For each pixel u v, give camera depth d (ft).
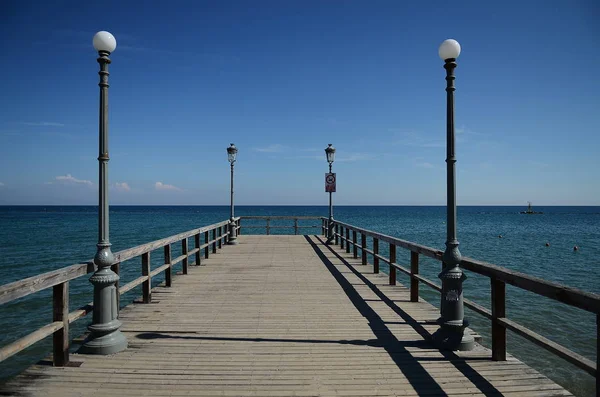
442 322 15.47
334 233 55.26
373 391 11.77
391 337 16.70
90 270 14.90
